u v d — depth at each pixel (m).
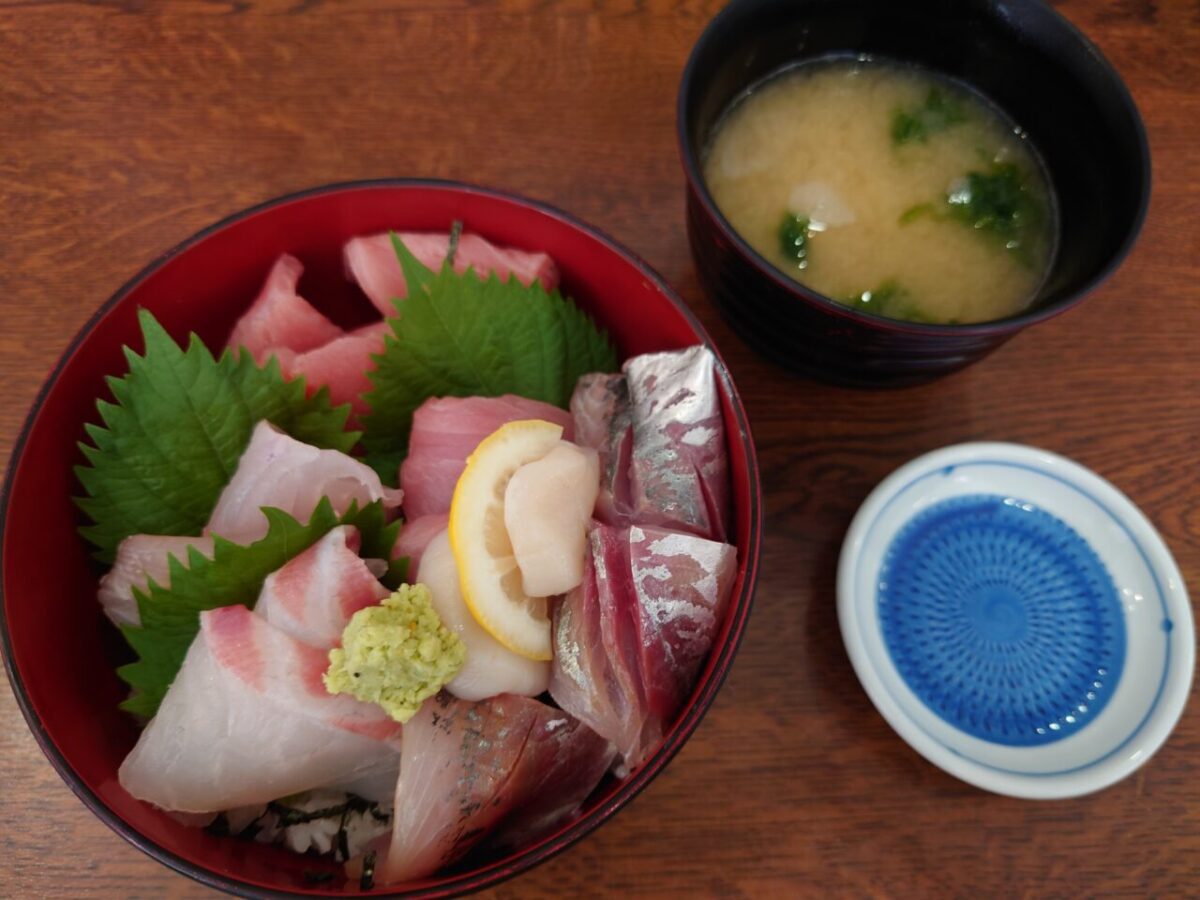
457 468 0.23
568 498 0.22
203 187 0.29
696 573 0.21
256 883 0.19
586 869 0.24
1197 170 0.30
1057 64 0.25
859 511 0.26
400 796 0.20
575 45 0.31
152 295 0.24
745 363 0.28
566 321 0.26
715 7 0.31
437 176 0.29
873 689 0.24
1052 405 0.28
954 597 0.26
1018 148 0.27
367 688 0.20
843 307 0.21
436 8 0.31
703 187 0.22
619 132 0.30
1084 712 0.25
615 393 0.24
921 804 0.25
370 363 0.25
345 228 0.26
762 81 0.27
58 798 0.23
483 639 0.21
